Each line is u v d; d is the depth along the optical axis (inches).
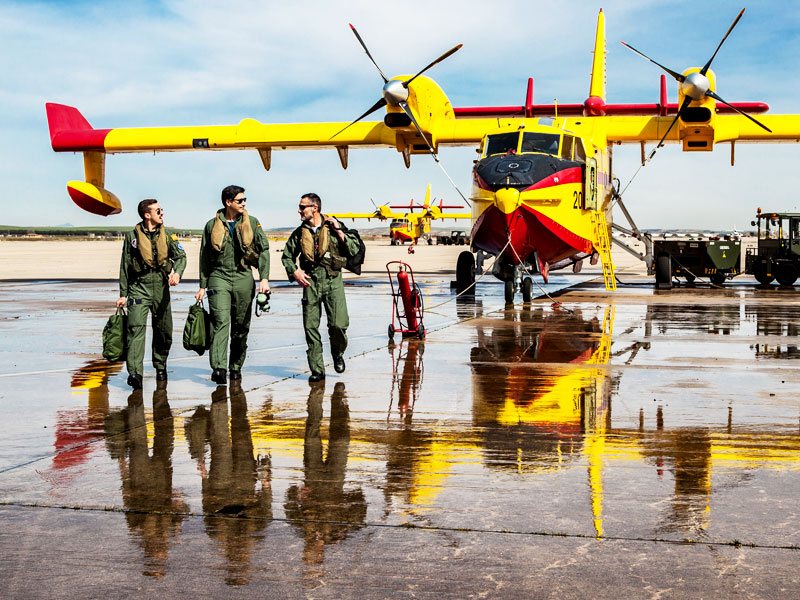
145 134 900.6
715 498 157.4
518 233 589.0
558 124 684.1
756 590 116.6
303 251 285.1
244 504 155.5
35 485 167.6
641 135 770.2
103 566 126.1
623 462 183.5
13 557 129.6
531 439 205.2
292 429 217.5
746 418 227.3
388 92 695.1
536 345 383.9
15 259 1937.7
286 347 384.2
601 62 899.4
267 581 120.7
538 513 149.5
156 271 282.8
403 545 134.6
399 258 1955.0
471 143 831.1
